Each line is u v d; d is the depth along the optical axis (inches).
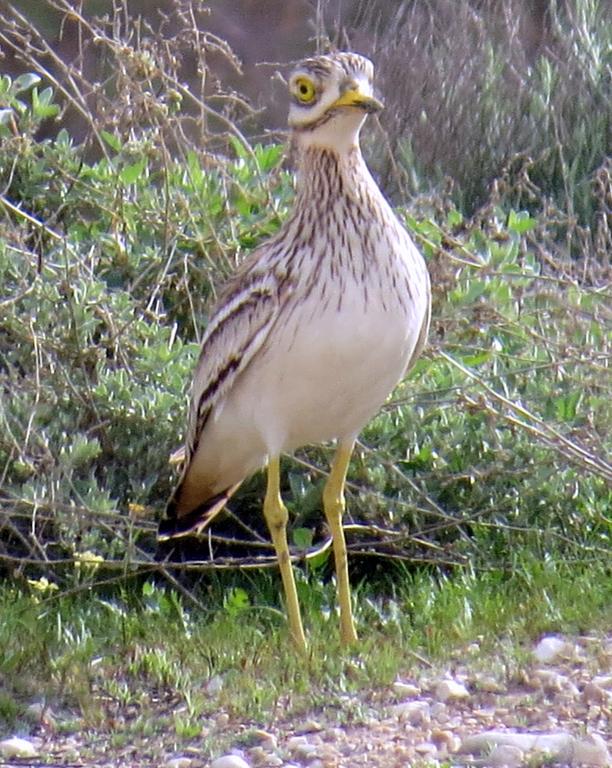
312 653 370.0
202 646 378.6
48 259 482.9
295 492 438.9
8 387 438.0
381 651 370.6
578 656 367.6
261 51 816.9
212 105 751.1
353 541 441.7
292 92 358.0
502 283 468.8
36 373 430.3
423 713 339.6
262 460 407.5
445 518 426.9
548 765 312.2
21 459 413.1
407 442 443.2
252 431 386.6
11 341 456.4
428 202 546.0
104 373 454.0
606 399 446.3
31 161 519.5
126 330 458.3
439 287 463.5
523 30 749.9
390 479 437.7
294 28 820.6
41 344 445.4
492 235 506.9
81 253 494.9
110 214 510.3
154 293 479.2
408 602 408.8
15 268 464.8
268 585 427.8
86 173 514.6
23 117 523.2
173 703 350.3
